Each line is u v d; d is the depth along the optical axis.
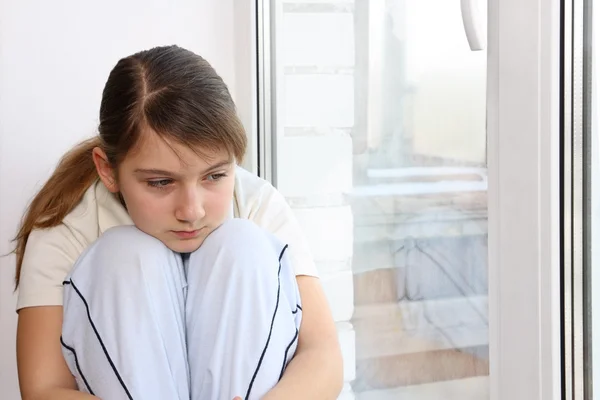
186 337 0.95
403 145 1.17
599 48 0.76
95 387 0.91
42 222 1.05
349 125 1.35
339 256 1.40
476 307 0.98
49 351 0.98
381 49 1.22
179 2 1.60
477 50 0.93
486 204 0.94
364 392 1.36
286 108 1.52
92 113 1.57
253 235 0.97
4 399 1.58
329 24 1.38
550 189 0.78
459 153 1.00
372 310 1.30
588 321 0.79
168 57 0.96
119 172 0.96
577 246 0.79
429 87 1.07
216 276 0.93
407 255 1.17
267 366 0.90
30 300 1.00
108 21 1.56
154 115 0.90
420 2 1.08
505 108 0.83
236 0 1.62
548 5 0.76
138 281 0.92
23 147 1.54
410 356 1.18
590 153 0.78
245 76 1.59
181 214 0.93
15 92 1.52
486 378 0.96
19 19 1.52
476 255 0.97
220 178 0.95
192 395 0.92
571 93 0.78
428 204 1.10
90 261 0.97
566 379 0.80
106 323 0.91
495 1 0.84
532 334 0.81
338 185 1.39
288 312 0.96
